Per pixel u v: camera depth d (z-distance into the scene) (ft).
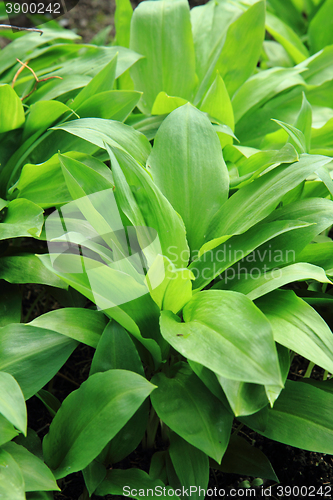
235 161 2.78
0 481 2.12
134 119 2.76
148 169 2.44
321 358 2.16
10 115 2.59
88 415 2.20
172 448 2.29
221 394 2.22
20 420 2.13
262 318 2.12
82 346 2.82
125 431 2.29
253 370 2.07
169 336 2.15
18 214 2.42
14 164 2.60
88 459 2.16
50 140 2.64
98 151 2.65
